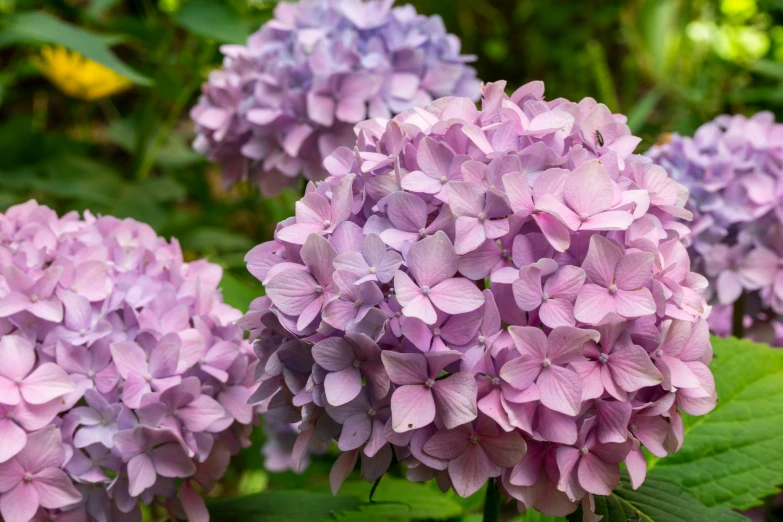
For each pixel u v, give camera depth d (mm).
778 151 681
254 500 621
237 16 824
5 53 1300
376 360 498
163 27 1005
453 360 489
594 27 1485
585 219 501
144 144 1001
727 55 1336
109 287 572
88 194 902
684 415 639
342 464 519
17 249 580
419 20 737
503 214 500
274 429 947
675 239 525
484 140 516
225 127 722
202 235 941
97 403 542
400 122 539
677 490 564
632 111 1295
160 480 559
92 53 749
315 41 698
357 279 498
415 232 506
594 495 548
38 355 551
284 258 533
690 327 510
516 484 497
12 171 932
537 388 491
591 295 495
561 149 525
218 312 604
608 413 497
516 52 1523
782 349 648
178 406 555
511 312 499
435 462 499
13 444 521
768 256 666
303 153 702
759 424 628
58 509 540
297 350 512
